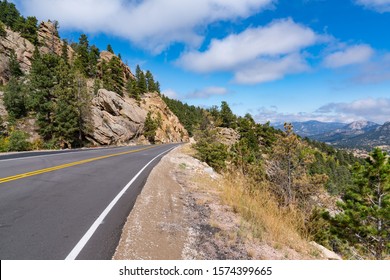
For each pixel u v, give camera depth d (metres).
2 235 4.06
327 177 14.83
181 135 100.69
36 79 38.44
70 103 36.47
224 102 76.50
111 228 4.62
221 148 23.52
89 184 8.16
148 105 87.56
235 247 4.45
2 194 6.36
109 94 49.69
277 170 16.61
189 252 4.09
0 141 27.94
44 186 7.43
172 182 10.02
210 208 6.54
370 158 16.28
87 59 86.62
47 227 4.47
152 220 5.30
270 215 6.16
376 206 14.25
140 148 33.12
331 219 14.70
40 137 37.56
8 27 81.25
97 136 39.94
